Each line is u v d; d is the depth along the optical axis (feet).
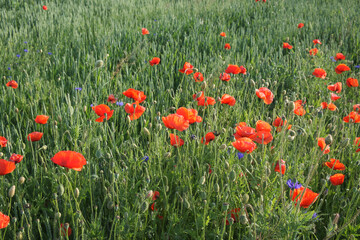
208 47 19.42
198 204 7.02
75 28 21.47
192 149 8.50
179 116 6.81
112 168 7.15
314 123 9.90
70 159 5.71
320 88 14.21
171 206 7.10
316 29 24.08
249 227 6.24
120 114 11.45
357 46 21.18
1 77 13.39
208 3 32.55
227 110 10.93
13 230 6.12
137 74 14.23
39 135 7.59
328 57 17.66
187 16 25.91
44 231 7.01
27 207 6.26
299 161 8.41
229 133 9.87
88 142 8.09
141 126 10.10
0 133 9.67
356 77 15.57
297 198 6.16
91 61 15.23
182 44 20.06
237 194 6.91
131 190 7.07
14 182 7.36
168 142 9.30
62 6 28.66
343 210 7.51
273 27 24.43
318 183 8.48
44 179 7.73
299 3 34.47
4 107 11.15
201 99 8.94
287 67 16.31
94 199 7.34
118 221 6.23
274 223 6.26
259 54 18.58
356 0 37.14
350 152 8.83
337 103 13.30
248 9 30.42
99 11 28.14
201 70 15.53
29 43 18.34
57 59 15.19
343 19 26.73
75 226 6.57
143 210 6.02
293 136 8.04
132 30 20.63
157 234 7.09
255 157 7.63
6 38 18.90
